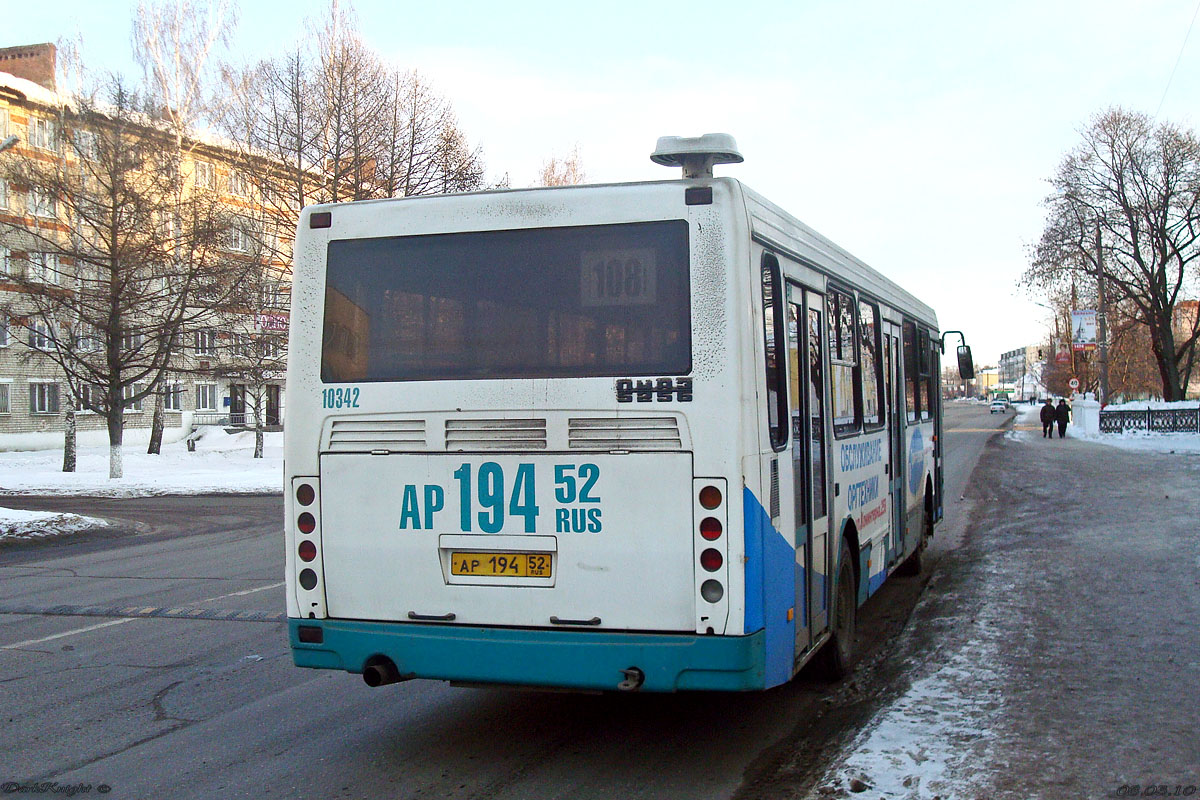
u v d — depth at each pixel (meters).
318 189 33.69
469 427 5.54
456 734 6.21
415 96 34.06
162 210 31.42
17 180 30.78
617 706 6.78
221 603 10.80
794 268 6.23
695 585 5.16
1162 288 49.97
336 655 5.73
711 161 5.66
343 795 5.19
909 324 10.66
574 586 5.34
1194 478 22.17
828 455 6.79
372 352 5.77
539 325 5.49
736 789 5.16
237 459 40.69
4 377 49.88
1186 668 6.93
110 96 31.28
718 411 5.16
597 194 5.46
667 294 5.30
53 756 5.86
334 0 33.38
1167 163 48.12
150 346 35.81
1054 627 8.30
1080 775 5.02
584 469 5.33
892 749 5.46
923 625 8.66
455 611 5.54
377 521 5.70
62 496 28.08
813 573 6.26
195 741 6.11
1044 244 50.06
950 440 45.31
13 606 11.00
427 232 5.73
